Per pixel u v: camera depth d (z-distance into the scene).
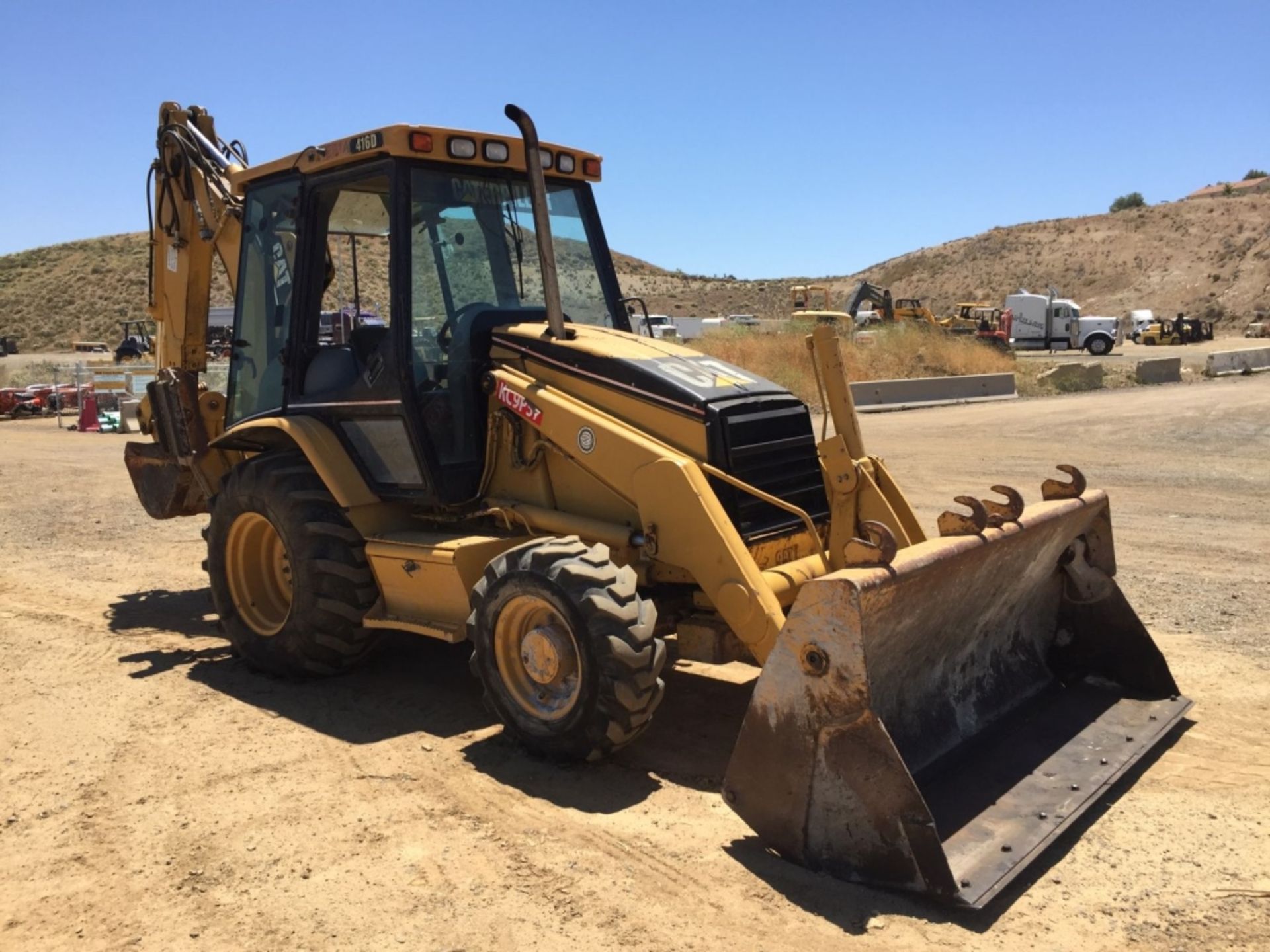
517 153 5.65
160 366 7.81
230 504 5.99
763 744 3.79
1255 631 6.54
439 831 4.08
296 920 3.47
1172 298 78.69
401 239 5.31
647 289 93.69
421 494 5.40
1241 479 12.41
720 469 4.78
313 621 5.59
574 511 5.16
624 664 4.24
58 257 79.94
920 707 4.28
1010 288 90.06
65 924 3.49
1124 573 8.05
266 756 4.86
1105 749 4.49
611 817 4.18
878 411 21.80
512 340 5.44
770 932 3.36
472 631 4.78
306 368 5.98
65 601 7.92
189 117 7.40
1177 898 3.58
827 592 3.59
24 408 26.28
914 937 3.34
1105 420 18.44
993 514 4.39
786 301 87.25
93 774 4.70
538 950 3.27
